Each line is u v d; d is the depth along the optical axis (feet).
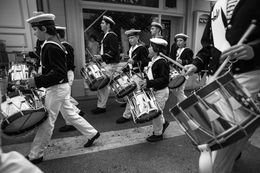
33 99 7.07
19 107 6.30
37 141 7.73
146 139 9.69
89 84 11.93
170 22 20.97
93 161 7.97
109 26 13.69
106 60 13.14
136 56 12.52
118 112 13.76
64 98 7.92
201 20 20.53
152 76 9.30
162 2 19.21
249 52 3.59
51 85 7.36
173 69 12.24
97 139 9.77
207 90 3.59
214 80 3.59
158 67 9.09
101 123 11.84
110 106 15.05
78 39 16.51
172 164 7.73
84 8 16.56
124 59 18.35
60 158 8.18
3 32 14.37
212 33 4.89
